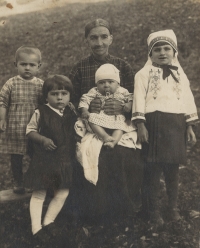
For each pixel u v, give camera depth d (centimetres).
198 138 400
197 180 377
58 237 346
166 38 345
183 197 367
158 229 347
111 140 342
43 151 349
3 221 361
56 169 348
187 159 389
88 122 351
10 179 393
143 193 353
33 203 352
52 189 349
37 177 349
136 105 344
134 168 346
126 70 370
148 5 435
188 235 345
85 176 342
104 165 342
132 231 347
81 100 358
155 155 340
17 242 354
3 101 362
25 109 360
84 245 344
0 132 364
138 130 345
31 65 360
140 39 433
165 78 345
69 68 428
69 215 352
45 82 352
